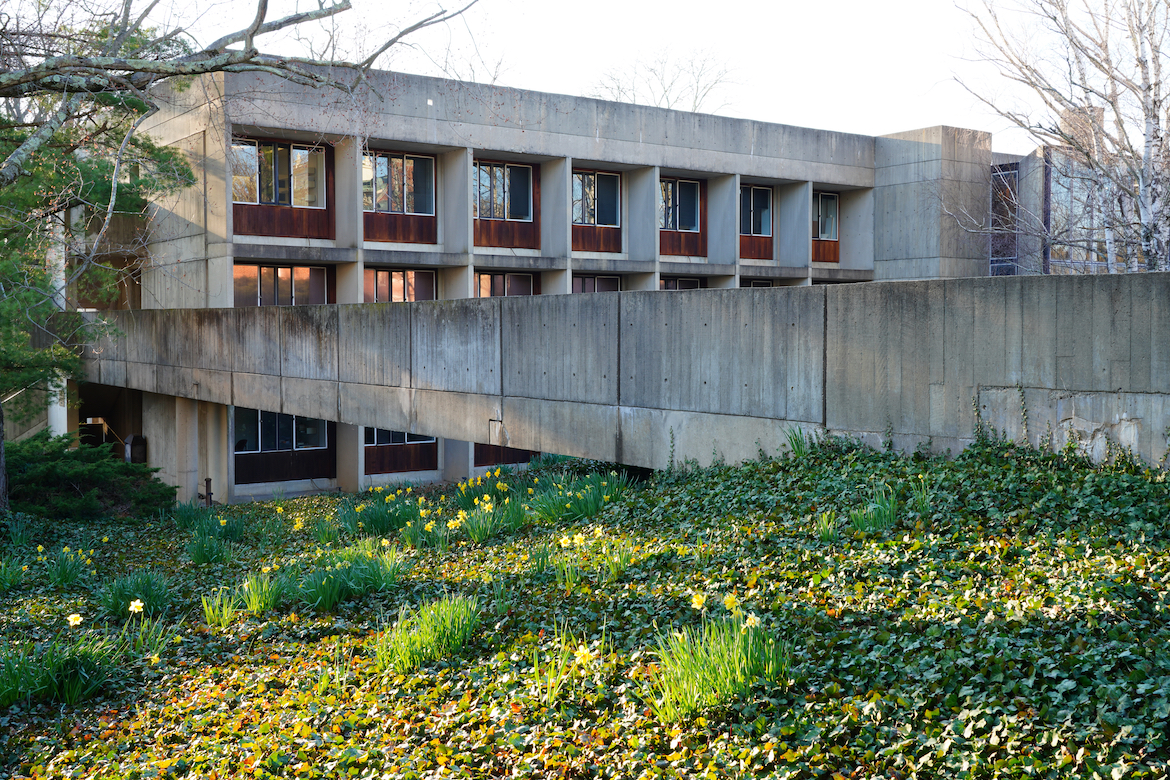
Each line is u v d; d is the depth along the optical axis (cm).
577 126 2516
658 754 459
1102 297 745
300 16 1172
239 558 1178
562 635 613
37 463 1833
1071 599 522
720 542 784
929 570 619
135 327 2266
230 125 2044
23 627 861
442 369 1380
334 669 678
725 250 2853
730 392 1019
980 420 822
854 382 912
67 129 1734
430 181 2469
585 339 1172
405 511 1250
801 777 412
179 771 539
